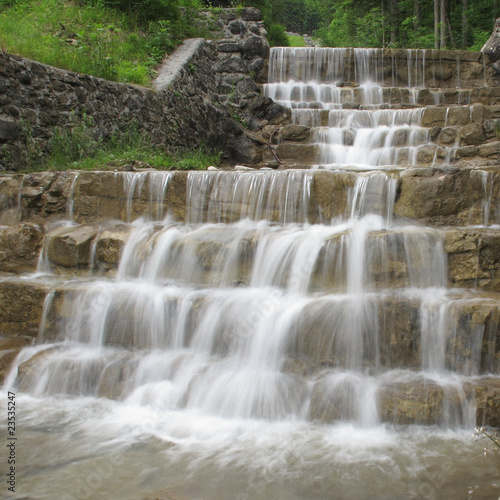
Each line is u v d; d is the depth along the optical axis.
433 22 25.25
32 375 5.70
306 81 15.73
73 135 9.69
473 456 4.21
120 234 7.22
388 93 14.21
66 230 7.55
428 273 5.82
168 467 4.15
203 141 13.15
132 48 13.55
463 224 6.60
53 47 11.38
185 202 7.65
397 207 6.79
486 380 4.89
